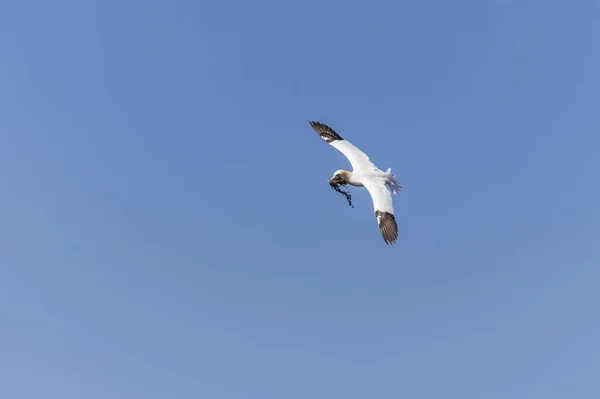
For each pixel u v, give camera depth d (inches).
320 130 1210.6
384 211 1029.8
